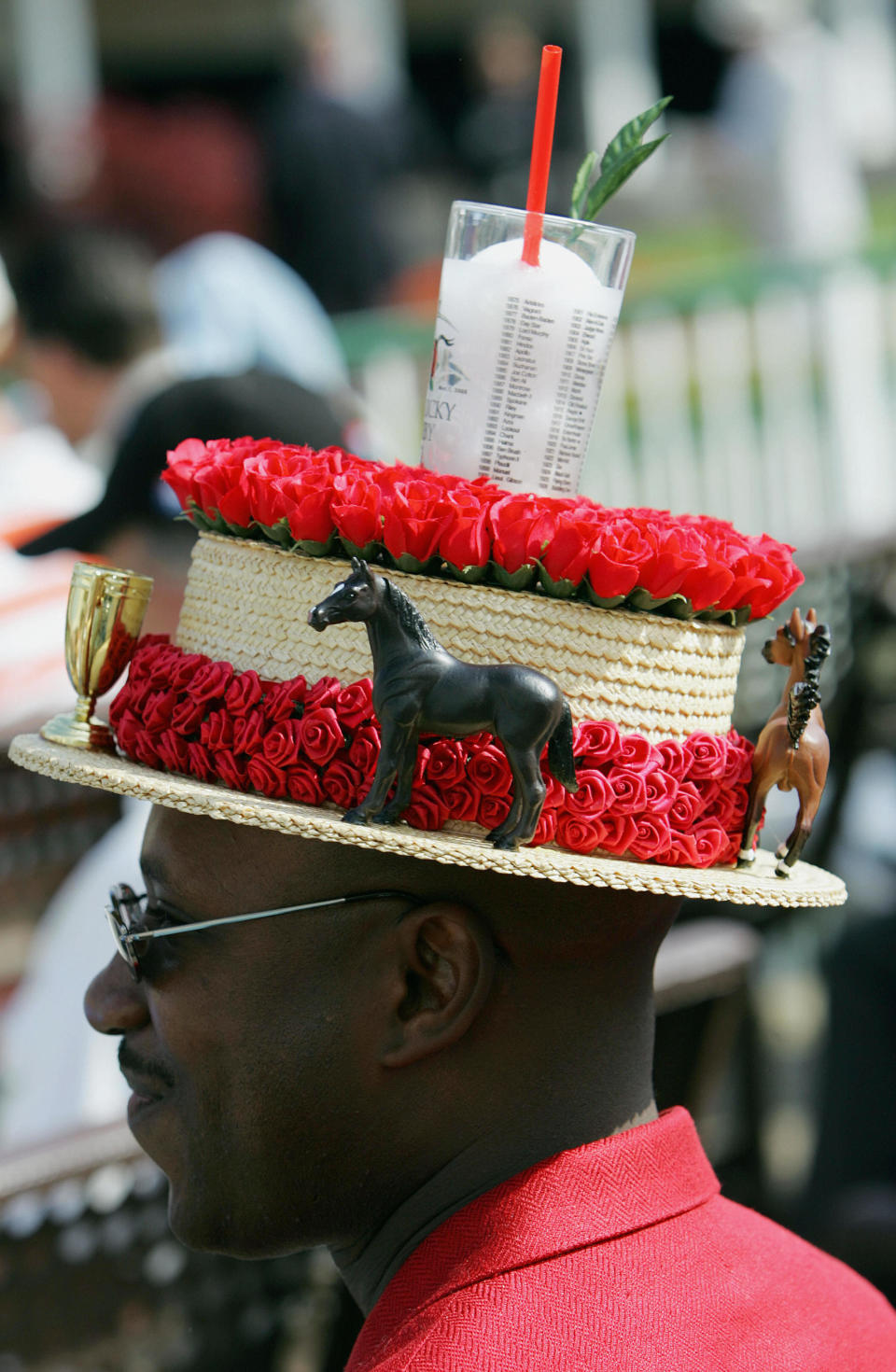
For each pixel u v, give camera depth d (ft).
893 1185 23.13
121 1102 17.92
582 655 9.15
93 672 10.36
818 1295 9.67
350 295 48.96
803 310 38.29
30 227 38.40
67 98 69.26
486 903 9.03
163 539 20.13
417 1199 9.31
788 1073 30.14
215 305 30.81
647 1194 9.17
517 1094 9.23
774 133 49.78
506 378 9.87
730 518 38.01
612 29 76.13
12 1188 16.17
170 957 9.54
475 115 61.16
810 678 9.70
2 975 23.84
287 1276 18.17
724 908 26.48
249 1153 9.45
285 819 8.41
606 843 9.18
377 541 9.11
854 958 23.91
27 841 25.05
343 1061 9.21
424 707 8.63
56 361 27.17
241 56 77.56
